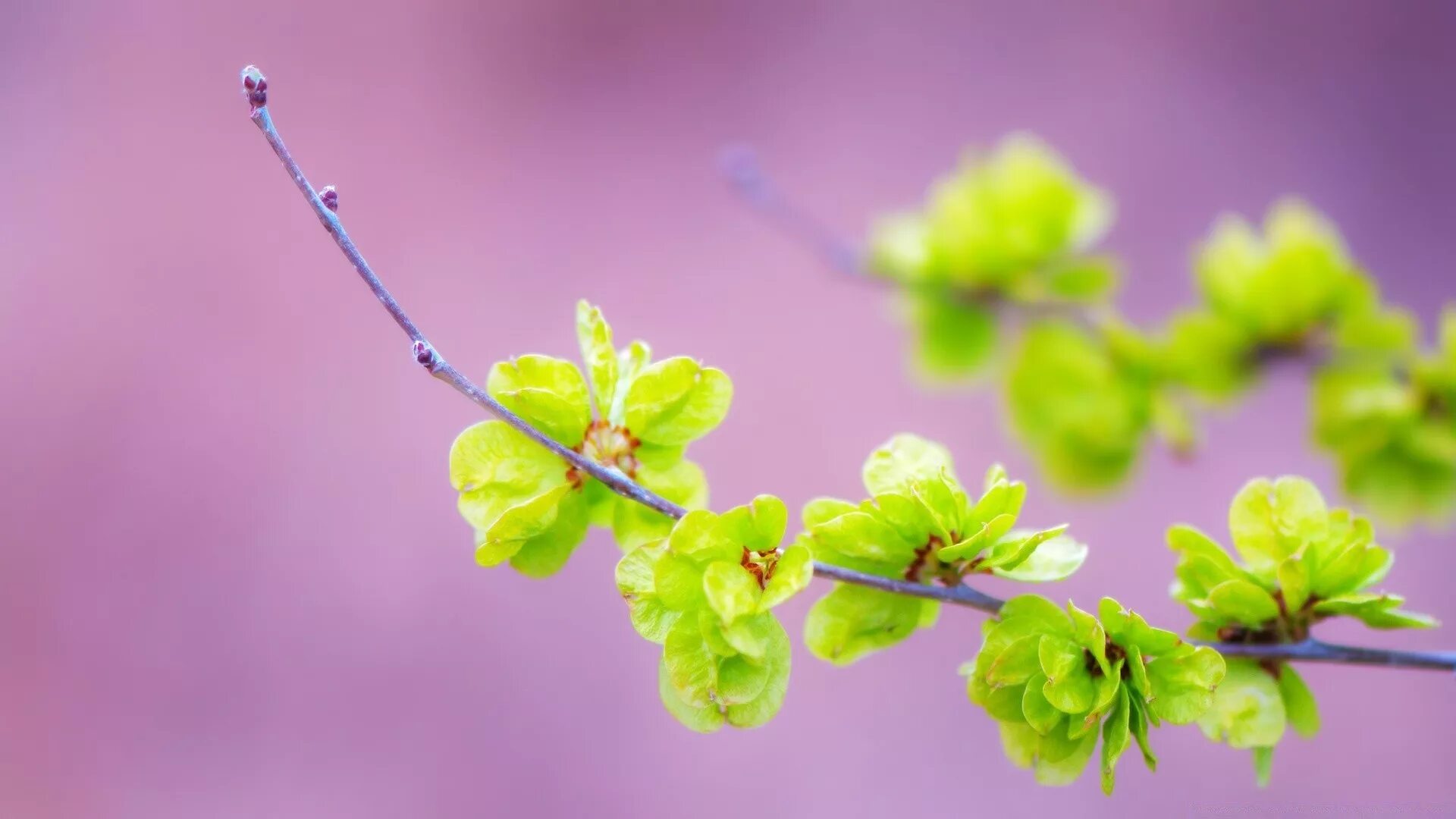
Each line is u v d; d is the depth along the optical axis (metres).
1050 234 0.71
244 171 1.66
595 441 0.61
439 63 1.74
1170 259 1.60
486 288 1.58
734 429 1.48
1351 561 0.61
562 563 0.61
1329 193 1.61
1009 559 0.60
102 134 1.66
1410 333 0.70
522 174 1.67
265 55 1.72
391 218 1.62
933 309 0.72
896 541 0.61
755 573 0.60
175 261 1.59
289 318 1.57
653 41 1.76
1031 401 0.72
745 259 1.59
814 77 1.74
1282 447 1.40
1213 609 0.61
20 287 1.56
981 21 1.76
